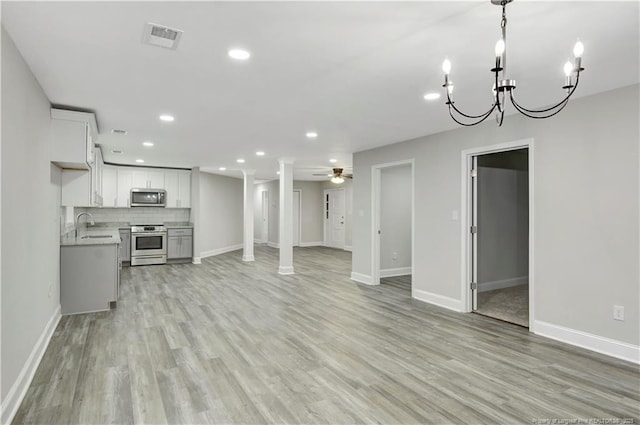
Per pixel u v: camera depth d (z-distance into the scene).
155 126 4.41
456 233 4.55
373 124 4.33
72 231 5.72
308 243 12.35
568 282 3.44
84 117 3.68
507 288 5.83
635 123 3.01
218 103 3.51
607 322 3.18
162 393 2.50
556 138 3.53
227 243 10.84
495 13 1.93
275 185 12.24
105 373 2.79
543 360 3.05
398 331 3.79
